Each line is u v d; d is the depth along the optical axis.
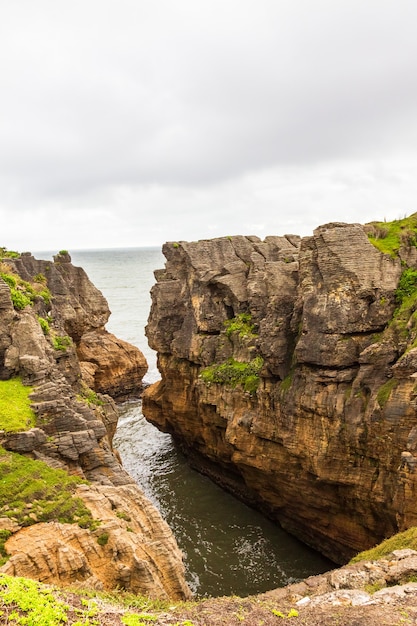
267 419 34.06
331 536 30.89
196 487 41.47
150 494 40.06
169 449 49.66
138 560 18.03
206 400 40.12
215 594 27.72
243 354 39.62
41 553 16.70
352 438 28.11
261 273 42.28
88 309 63.72
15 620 12.38
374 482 27.31
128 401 66.12
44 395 23.97
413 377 24.92
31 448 21.23
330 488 29.92
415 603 15.90
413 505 23.41
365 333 30.45
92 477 23.05
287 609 16.22
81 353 59.78
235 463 36.69
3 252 54.03
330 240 31.45
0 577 14.29
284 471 32.94
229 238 48.88
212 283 44.41
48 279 53.00
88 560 17.72
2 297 26.50
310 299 31.94
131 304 147.88
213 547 32.59
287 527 34.34
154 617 14.62
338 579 18.30
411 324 28.36
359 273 30.86
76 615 13.53
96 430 24.45
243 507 38.16
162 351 47.91
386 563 19.05
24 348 25.94
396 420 25.70
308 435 30.75
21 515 18.09
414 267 31.81
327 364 30.12
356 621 14.96
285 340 33.97
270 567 30.42
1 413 21.77
